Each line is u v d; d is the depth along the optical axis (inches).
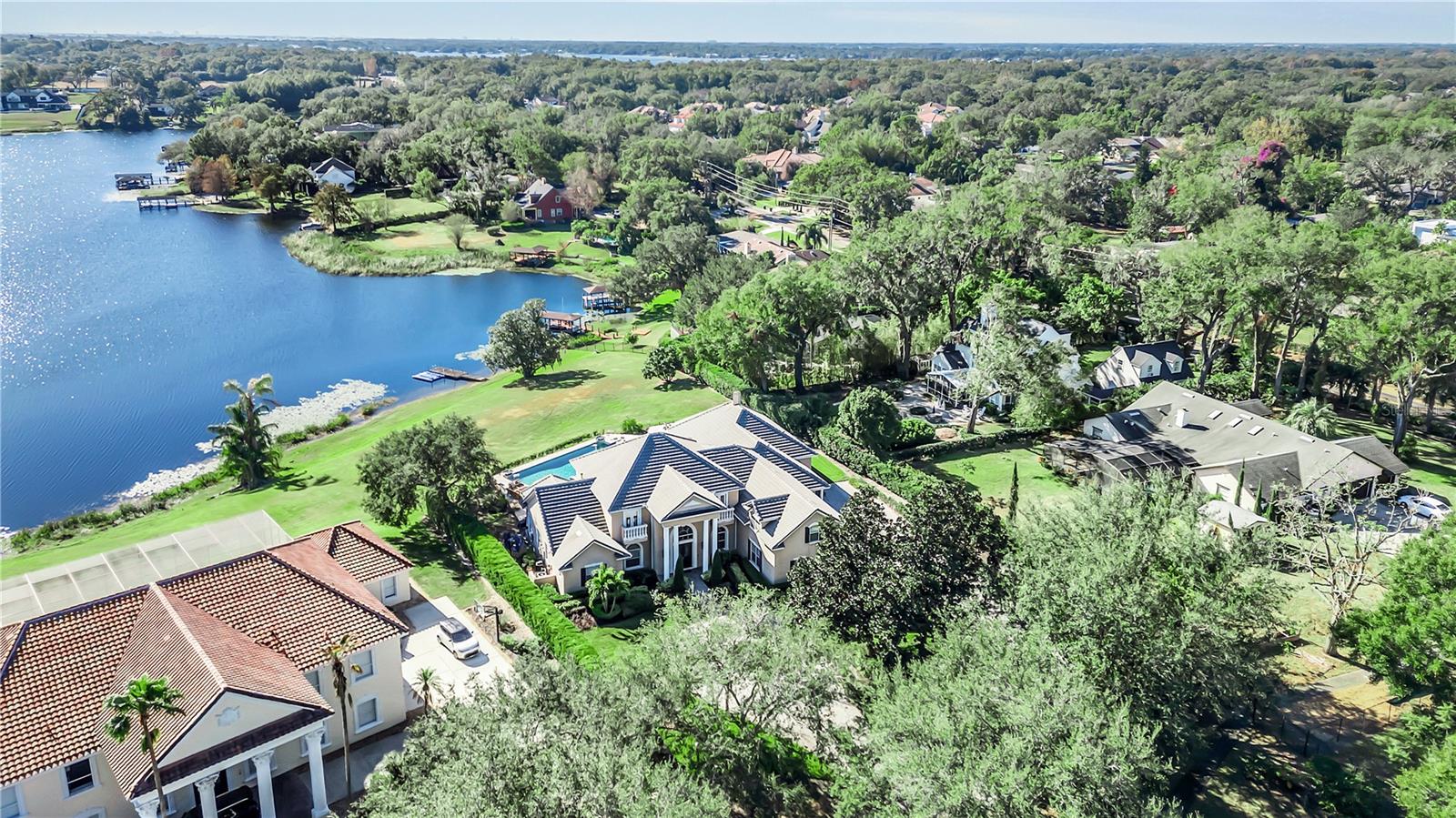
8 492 3294.8
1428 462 3282.5
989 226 4266.7
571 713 1396.4
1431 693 1831.9
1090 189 7800.2
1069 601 1691.7
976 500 2049.7
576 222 7608.3
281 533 2438.5
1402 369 3272.6
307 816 1631.4
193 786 1609.3
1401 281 3284.9
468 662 2081.7
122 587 2148.1
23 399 4121.6
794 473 2723.9
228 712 1507.1
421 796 1257.4
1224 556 1734.7
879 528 1973.4
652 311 5743.1
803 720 1625.2
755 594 1722.4
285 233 7406.5
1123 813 1295.5
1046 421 3484.3
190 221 7647.6
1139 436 3302.2
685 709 1512.1
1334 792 1647.4
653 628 1787.6
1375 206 7362.2
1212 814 1653.5
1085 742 1306.6
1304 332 4729.3
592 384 4205.2
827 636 1736.0
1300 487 2770.7
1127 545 1737.2
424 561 2561.5
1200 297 3727.9
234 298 5733.3
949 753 1307.8
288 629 1766.7
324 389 4347.9
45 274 5994.1
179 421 3937.0
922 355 4382.4
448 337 5196.9
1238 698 1792.6
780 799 1560.0
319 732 1608.0
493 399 4030.5
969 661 1561.3
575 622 2263.8
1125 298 4800.7
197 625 1672.0
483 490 2689.5
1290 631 2012.8
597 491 2586.1
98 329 5049.2
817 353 4158.5
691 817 1198.9
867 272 4035.4
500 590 2367.1
